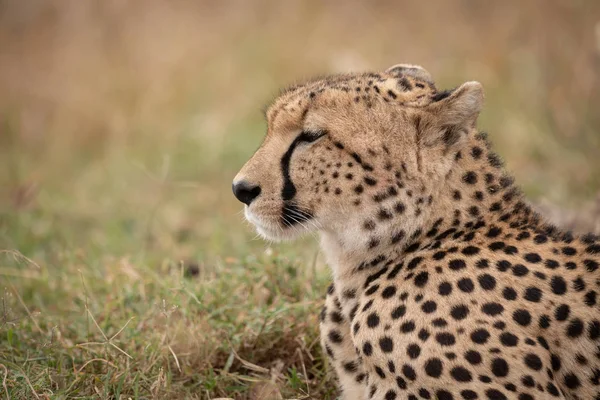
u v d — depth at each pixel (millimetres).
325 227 9203
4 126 23391
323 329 9570
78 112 22750
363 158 8922
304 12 25141
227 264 13102
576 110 20172
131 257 14000
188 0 26344
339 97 9070
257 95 22094
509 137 19266
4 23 26797
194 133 20922
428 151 8898
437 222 8930
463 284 8367
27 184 17797
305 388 10258
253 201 9211
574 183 17141
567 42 21688
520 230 8852
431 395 8180
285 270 11891
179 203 17625
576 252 8672
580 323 8273
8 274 12852
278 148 9211
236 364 10680
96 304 11906
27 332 11242
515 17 23047
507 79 21766
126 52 24219
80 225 16953
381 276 8883
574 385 8312
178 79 23156
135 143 21469
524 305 8234
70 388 9734
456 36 23453
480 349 8062
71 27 25578
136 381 9656
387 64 22703
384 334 8438
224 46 24297
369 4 25391
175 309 10867
